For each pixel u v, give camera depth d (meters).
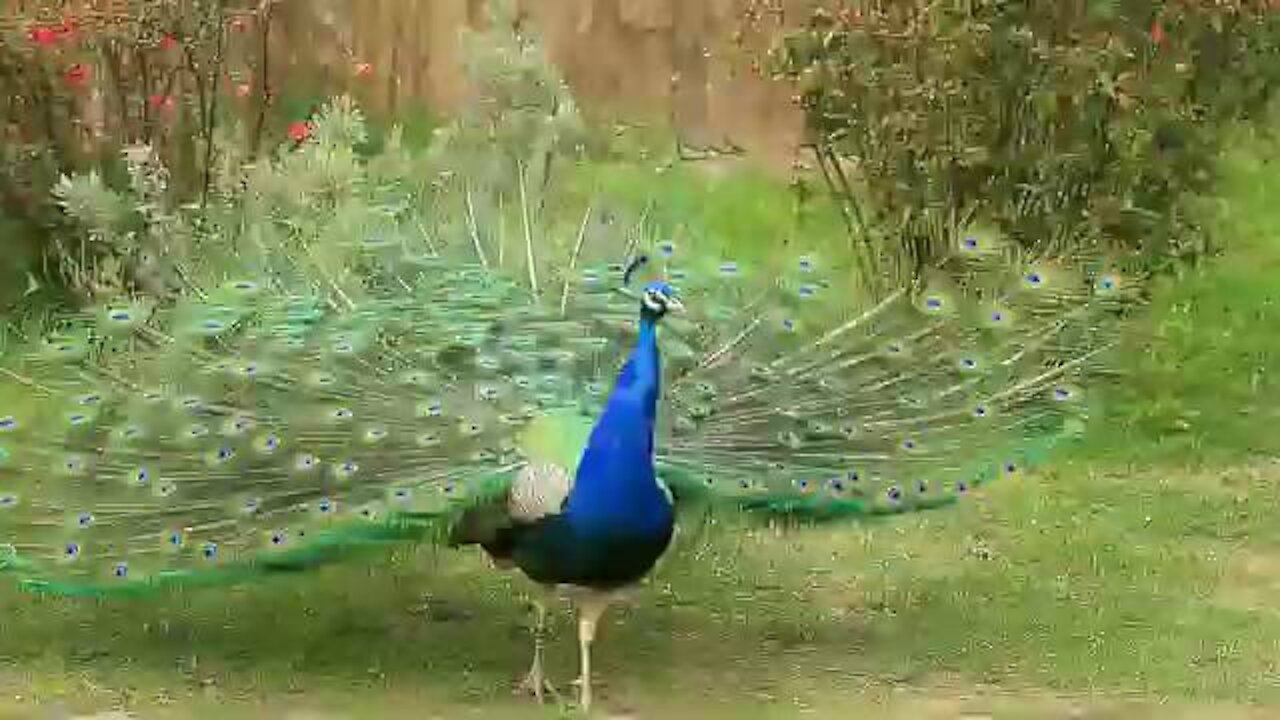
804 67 11.66
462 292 7.94
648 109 18.36
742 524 8.03
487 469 7.10
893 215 11.70
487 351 7.58
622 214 10.17
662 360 7.68
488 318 7.68
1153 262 11.69
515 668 7.96
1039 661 8.05
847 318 8.05
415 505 6.96
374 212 8.92
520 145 10.32
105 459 7.34
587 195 11.64
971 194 11.52
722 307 7.98
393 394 7.41
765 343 7.85
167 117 13.34
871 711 7.44
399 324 7.64
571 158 11.81
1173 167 11.50
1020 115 11.34
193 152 13.35
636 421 6.77
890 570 9.41
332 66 16.88
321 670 7.92
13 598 8.69
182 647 8.17
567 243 8.79
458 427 7.24
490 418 7.29
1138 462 11.18
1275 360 11.96
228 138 13.47
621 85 18.50
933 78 11.34
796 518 7.51
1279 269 13.05
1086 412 8.41
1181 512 10.28
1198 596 8.94
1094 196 11.41
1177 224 11.70
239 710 7.41
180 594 8.80
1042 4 11.16
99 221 11.19
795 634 8.45
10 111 12.98
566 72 18.52
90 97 13.21
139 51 13.18
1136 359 11.65
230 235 10.20
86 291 11.54
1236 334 12.20
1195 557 9.49
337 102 13.65
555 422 7.19
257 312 7.79
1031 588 9.05
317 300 7.90
